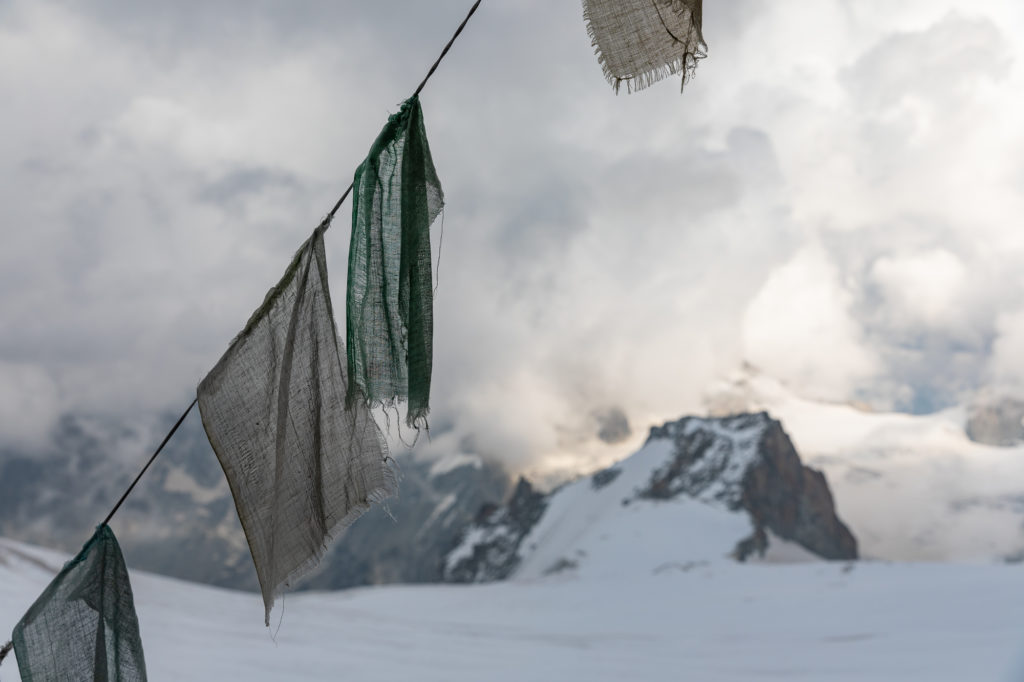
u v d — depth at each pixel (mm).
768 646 35281
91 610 5086
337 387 4543
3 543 38344
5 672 11148
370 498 4293
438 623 49344
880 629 39750
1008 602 43531
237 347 4656
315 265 4703
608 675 23094
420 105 4566
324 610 46250
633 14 4309
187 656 19062
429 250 4426
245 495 4480
